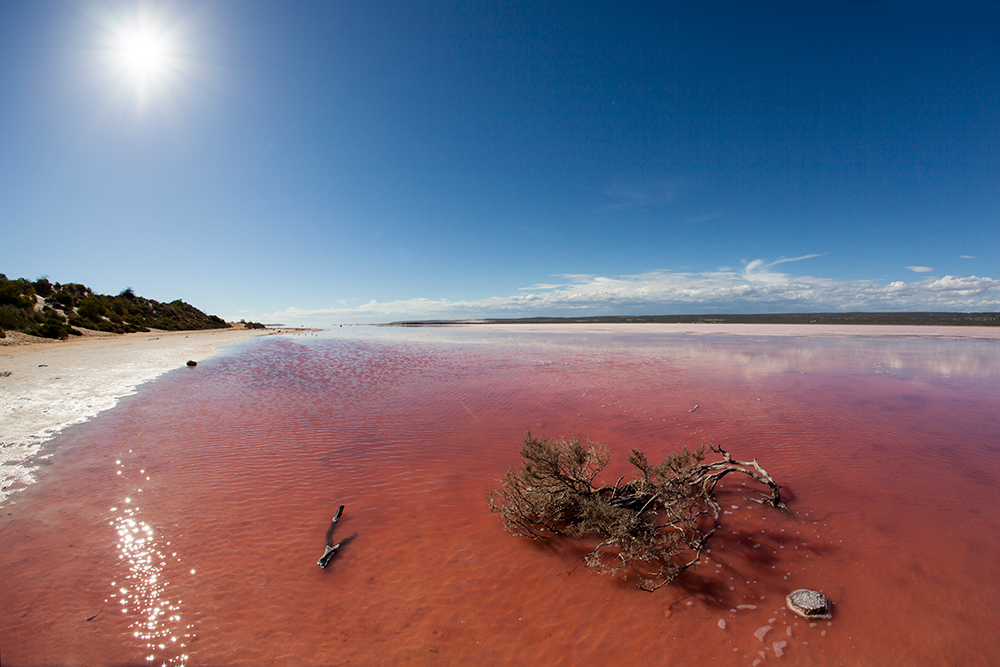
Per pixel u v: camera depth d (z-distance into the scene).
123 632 2.79
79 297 32.38
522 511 4.10
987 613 2.90
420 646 2.75
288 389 10.95
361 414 8.46
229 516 4.32
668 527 4.06
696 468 4.55
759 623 2.88
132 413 8.23
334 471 5.56
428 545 3.87
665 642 2.75
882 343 22.41
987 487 4.80
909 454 5.88
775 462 5.70
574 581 3.35
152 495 4.76
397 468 5.69
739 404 8.87
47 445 6.34
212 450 6.25
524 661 2.65
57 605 3.00
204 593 3.18
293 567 3.51
